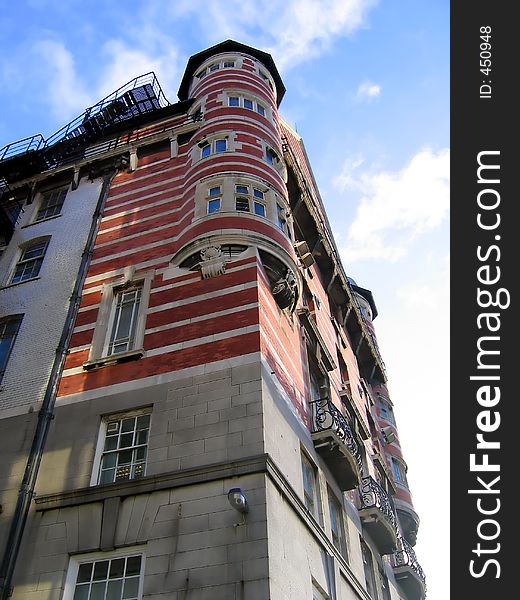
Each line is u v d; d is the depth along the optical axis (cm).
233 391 1691
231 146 2542
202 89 3016
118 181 2753
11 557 1495
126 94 3152
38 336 2108
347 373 3253
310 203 3155
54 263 2416
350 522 2209
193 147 2639
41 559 1491
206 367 1780
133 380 1831
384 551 2578
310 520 1666
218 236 2116
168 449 1617
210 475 1505
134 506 1512
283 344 2048
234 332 1844
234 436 1589
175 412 1698
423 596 2986
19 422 1827
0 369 2042
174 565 1373
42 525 1559
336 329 3372
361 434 2969
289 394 1936
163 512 1477
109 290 2177
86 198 2719
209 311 1934
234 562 1336
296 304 2275
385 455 3631
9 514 1593
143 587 1359
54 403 1861
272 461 1528
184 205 2377
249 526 1387
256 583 1291
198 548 1384
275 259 2141
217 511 1436
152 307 2038
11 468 1703
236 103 2852
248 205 2294
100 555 1468
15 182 2998
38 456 1716
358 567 2083
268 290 2078
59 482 1648
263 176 2455
